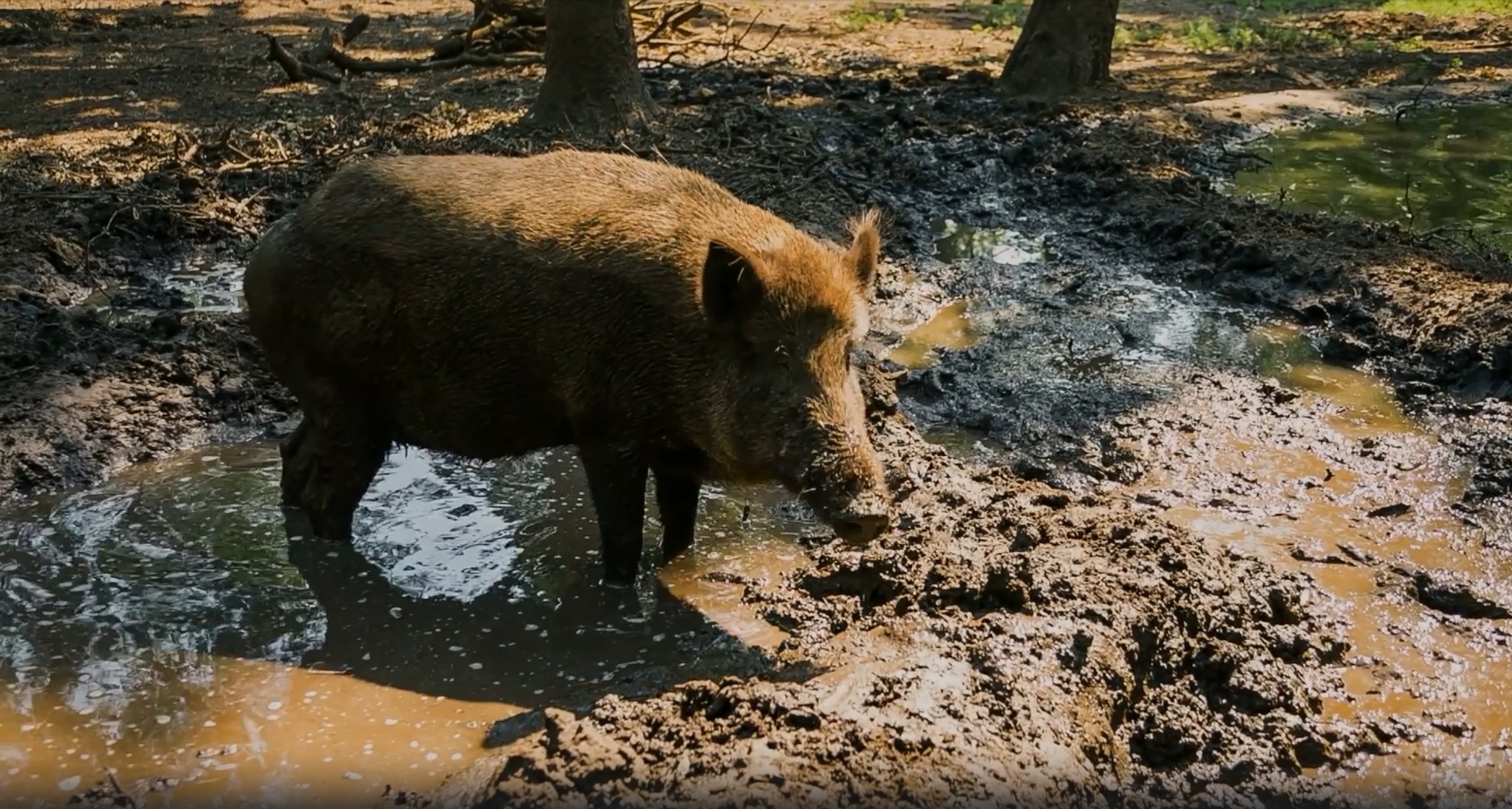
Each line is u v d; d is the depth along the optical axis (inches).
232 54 740.0
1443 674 223.8
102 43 777.6
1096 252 447.2
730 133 524.4
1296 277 403.2
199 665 222.8
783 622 235.0
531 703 212.2
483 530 273.1
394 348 243.1
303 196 464.1
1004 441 313.7
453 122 554.6
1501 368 334.6
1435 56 813.2
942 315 394.6
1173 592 225.1
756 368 218.5
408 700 212.8
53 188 448.5
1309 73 751.7
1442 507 280.4
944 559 239.1
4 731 201.2
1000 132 576.7
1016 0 1057.5
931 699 189.9
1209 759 201.2
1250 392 337.4
